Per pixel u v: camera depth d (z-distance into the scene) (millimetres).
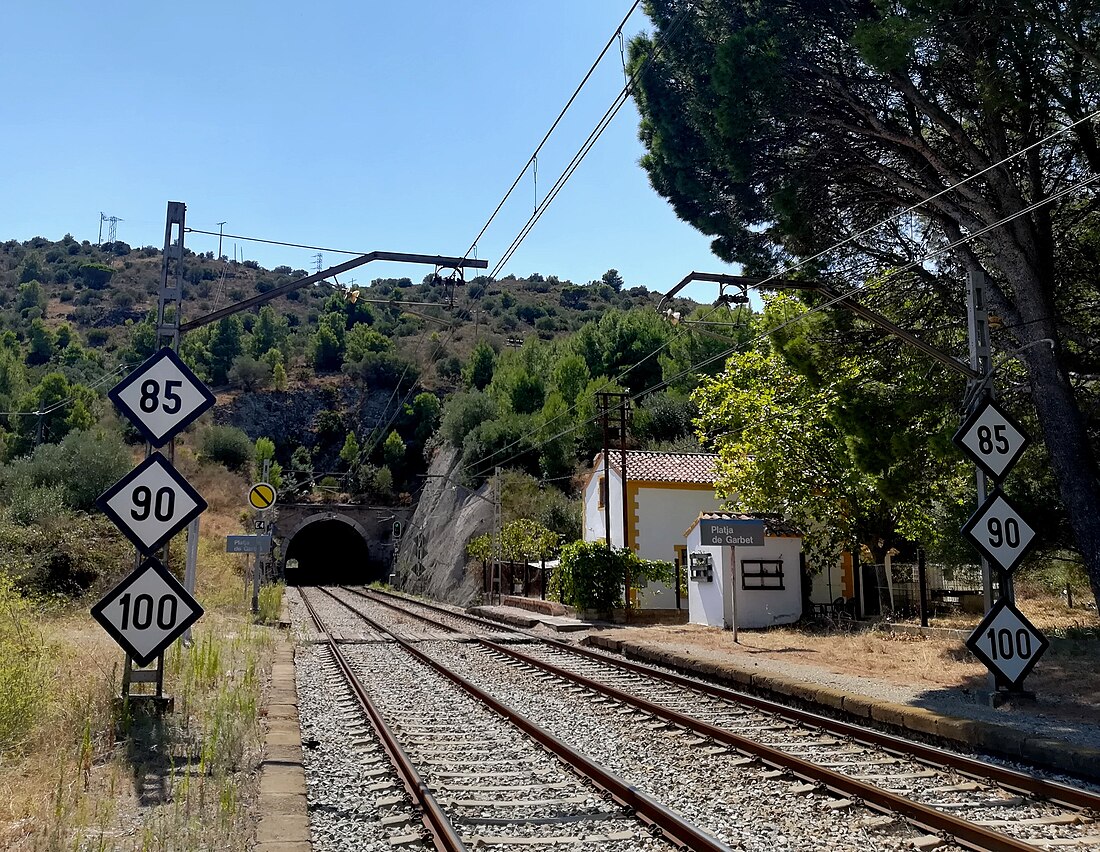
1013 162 13938
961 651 15609
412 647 19734
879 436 14586
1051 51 12094
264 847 5422
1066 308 14852
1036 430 15484
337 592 59156
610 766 8234
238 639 17484
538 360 74312
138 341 103375
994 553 11102
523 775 7859
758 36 13102
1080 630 17812
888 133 13695
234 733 8602
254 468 78562
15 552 21344
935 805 6883
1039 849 5375
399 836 6023
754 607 22953
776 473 22672
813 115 13875
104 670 10523
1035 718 9766
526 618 29547
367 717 10930
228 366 109625
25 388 71625
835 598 27156
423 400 92312
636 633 22344
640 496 31609
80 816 5805
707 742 9266
